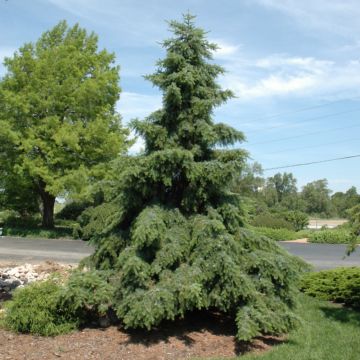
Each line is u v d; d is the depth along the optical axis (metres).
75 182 22.84
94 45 26.50
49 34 26.52
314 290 8.98
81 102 24.06
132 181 6.39
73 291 5.81
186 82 6.54
